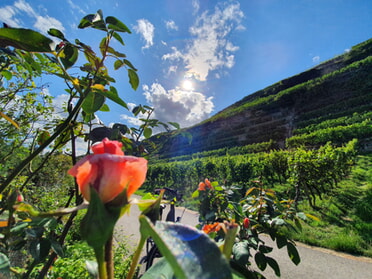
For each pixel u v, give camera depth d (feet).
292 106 98.32
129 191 1.19
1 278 1.59
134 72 3.22
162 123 4.83
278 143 81.05
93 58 2.83
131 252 11.13
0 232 1.78
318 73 114.83
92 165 1.15
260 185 6.64
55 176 15.39
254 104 117.19
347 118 64.03
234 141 103.65
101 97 2.54
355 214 18.19
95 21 2.49
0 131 6.88
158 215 1.20
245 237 5.16
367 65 81.46
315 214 19.29
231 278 0.81
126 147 3.90
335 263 11.84
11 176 1.98
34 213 1.08
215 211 6.44
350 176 30.71
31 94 8.12
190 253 0.84
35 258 2.00
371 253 12.66
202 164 45.60
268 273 10.92
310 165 21.99
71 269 6.62
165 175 54.24
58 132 2.25
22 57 2.33
